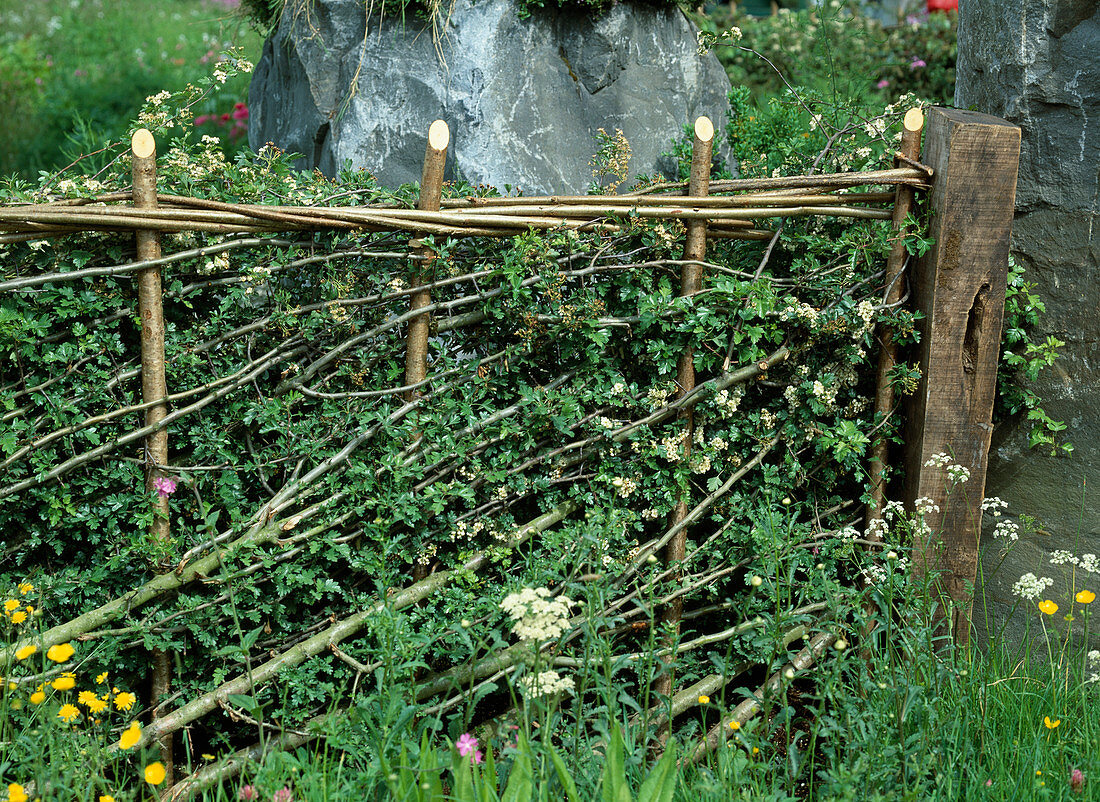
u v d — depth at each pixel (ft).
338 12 13.57
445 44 12.91
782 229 9.41
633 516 9.39
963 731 8.34
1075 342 9.66
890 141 9.96
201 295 8.95
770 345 9.72
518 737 7.05
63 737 7.70
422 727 7.87
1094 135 9.32
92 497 8.75
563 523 9.61
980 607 10.32
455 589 8.98
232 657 8.98
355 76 13.37
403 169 13.20
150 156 8.14
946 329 9.25
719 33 11.08
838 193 9.30
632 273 9.16
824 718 8.32
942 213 9.02
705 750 8.85
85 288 8.46
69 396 8.55
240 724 8.99
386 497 8.85
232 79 25.85
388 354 9.02
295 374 9.00
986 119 9.11
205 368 8.89
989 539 10.30
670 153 13.52
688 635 10.10
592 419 9.30
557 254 8.87
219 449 8.81
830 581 9.52
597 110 13.53
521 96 12.97
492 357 9.07
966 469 9.41
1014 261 9.87
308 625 9.12
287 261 8.63
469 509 9.29
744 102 14.26
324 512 8.87
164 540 8.64
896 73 23.65
